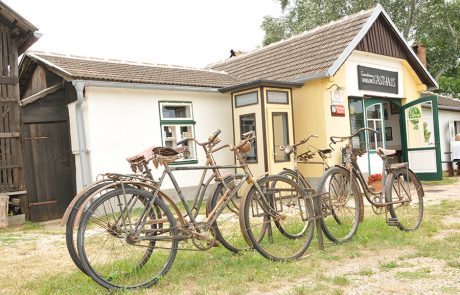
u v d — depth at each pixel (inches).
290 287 152.0
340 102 459.5
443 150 735.7
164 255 184.1
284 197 203.0
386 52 516.7
